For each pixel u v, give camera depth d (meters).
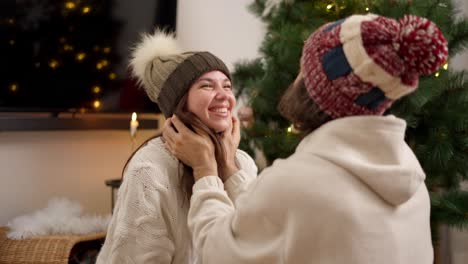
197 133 0.98
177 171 1.04
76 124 2.31
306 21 1.83
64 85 2.28
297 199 0.66
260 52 2.02
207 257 0.75
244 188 0.98
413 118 1.70
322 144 0.69
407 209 0.71
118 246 0.96
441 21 1.67
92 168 2.55
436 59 0.63
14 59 2.10
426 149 1.73
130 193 0.99
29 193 2.30
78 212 2.22
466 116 1.69
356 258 0.63
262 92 1.96
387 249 0.65
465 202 1.70
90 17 2.32
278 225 0.68
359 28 0.64
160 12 2.59
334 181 0.65
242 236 0.72
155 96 1.15
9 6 2.05
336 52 0.65
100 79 2.39
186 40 2.78
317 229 0.64
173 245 0.99
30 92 2.17
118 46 2.43
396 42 0.63
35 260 1.82
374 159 0.67
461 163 1.77
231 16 2.89
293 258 0.65
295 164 0.69
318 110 0.71
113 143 2.64
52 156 2.38
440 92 1.71
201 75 1.06
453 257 2.58
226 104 1.07
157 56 1.17
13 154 2.24
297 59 1.80
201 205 0.85
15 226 1.99
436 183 1.86
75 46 2.29
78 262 2.13
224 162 1.02
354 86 0.65
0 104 2.08
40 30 2.16
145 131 2.78
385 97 0.67
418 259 0.71
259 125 2.02
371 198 0.66
